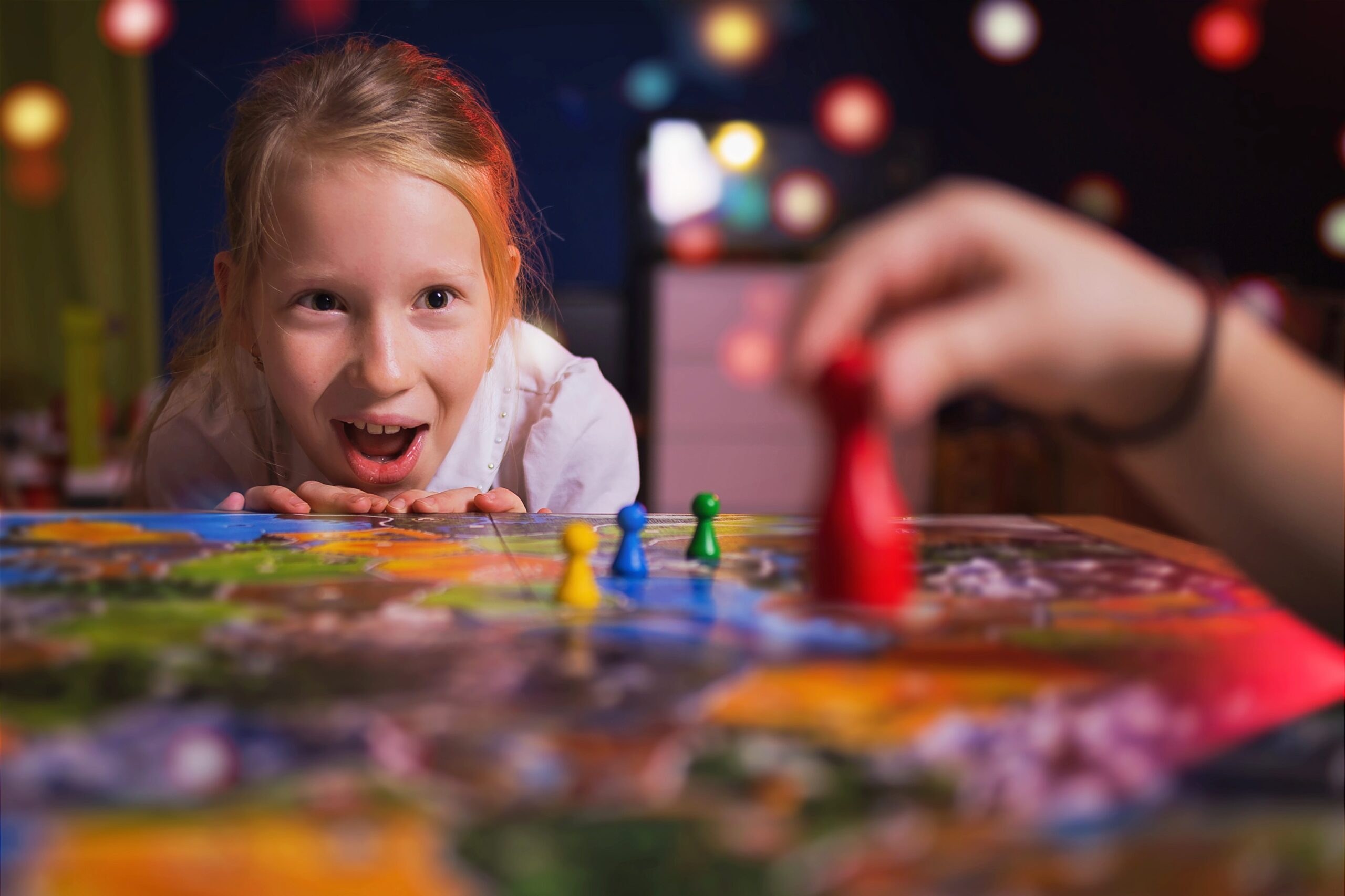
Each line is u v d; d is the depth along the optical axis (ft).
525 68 13.71
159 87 12.83
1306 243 11.53
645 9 13.87
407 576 1.77
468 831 0.82
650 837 0.81
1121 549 2.06
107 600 1.56
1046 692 1.16
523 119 13.74
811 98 14.08
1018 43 13.50
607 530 2.33
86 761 0.94
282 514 2.43
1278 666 1.27
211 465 3.34
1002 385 1.18
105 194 12.59
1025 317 1.13
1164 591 1.69
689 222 11.57
